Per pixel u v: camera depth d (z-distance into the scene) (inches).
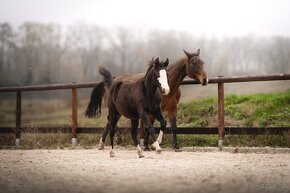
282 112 553.3
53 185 278.5
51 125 660.1
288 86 747.4
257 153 466.9
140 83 431.5
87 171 333.1
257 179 287.0
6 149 606.5
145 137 520.1
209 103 629.6
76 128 603.8
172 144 538.6
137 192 254.1
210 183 276.2
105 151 517.3
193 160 400.5
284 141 490.0
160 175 306.8
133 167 351.3
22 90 642.8
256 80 503.5
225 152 484.4
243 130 505.7
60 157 448.8
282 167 341.1
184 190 257.0
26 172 333.1
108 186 270.8
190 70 497.4
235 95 653.3
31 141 622.2
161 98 433.7
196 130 521.7
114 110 468.1
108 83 494.6
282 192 253.0
